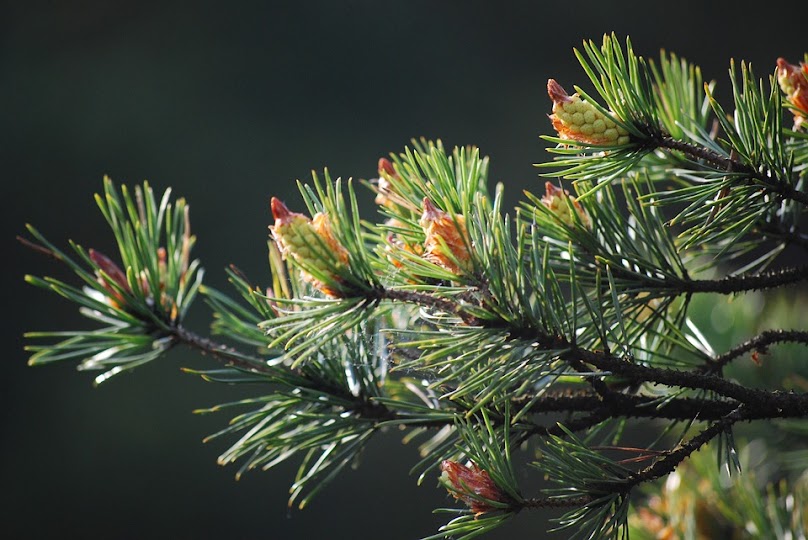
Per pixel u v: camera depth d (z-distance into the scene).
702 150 1.07
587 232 1.10
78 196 6.16
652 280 1.10
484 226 1.05
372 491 4.75
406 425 1.11
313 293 1.11
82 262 5.85
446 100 6.48
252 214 6.24
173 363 5.30
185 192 6.21
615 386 1.10
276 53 6.57
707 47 6.06
